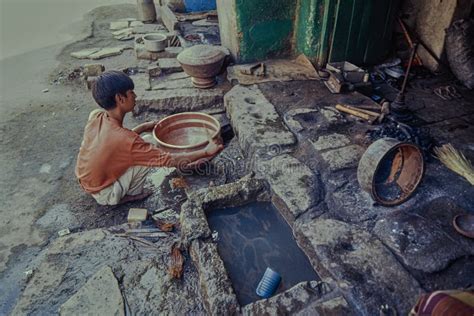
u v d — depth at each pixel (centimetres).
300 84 439
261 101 403
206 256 236
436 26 484
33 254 277
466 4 455
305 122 361
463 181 287
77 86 544
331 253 229
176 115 357
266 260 249
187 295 230
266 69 471
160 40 559
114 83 270
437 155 316
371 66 508
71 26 812
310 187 286
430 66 503
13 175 361
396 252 227
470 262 221
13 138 421
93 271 251
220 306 205
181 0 778
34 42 721
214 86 467
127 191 312
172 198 320
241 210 290
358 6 449
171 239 275
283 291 227
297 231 255
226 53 490
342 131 348
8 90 536
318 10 446
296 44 495
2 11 928
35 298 235
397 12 498
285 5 462
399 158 283
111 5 980
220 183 334
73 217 309
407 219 249
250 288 232
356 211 262
